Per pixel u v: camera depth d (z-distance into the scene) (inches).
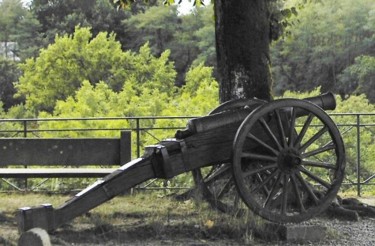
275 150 358.3
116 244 342.0
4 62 2844.5
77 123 1120.2
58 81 2236.7
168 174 353.7
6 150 486.0
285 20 522.0
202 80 2133.4
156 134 1067.9
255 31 459.8
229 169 405.4
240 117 367.2
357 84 2640.3
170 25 3024.1
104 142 487.8
